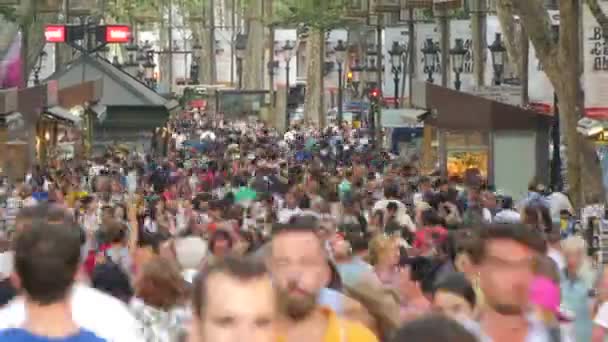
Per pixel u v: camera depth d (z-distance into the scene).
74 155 86.81
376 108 113.62
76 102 87.81
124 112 103.62
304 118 183.75
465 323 12.20
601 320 18.81
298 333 12.78
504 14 82.38
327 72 179.00
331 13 137.12
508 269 12.62
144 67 138.50
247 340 9.38
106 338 11.76
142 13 176.50
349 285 15.49
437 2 84.25
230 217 40.38
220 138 133.00
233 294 9.38
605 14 54.12
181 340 10.98
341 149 107.81
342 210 43.19
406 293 20.31
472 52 88.69
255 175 70.69
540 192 52.09
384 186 58.50
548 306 12.78
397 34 103.06
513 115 64.56
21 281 10.79
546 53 55.88
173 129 144.88
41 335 10.59
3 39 86.56
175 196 56.91
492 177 64.94
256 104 180.88
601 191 54.53
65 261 10.77
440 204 45.72
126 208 42.62
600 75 53.56
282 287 12.42
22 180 62.41
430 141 74.81
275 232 13.80
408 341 8.43
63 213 15.28
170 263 16.55
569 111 55.38
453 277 14.01
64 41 99.00
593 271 25.59
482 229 13.01
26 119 69.12
